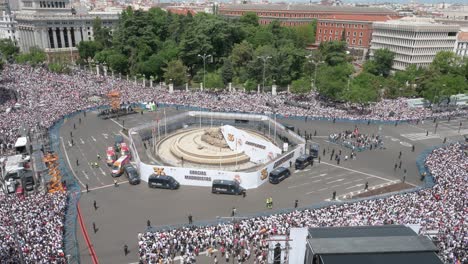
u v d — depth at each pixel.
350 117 108.88
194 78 155.75
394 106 121.62
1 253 43.31
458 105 127.88
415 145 91.06
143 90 132.38
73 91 124.56
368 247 21.95
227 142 81.69
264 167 70.06
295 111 112.06
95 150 84.31
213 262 46.22
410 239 22.89
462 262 42.72
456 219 50.69
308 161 77.88
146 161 74.44
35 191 64.00
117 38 172.75
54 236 47.47
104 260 47.00
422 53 179.12
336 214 52.84
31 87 127.50
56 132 94.12
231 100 121.75
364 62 193.12
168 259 45.50
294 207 61.38
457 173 67.38
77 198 63.06
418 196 58.69
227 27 165.38
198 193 66.38
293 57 149.75
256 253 46.41
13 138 85.31
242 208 61.06
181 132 96.19
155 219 57.25
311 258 21.97
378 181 71.31
